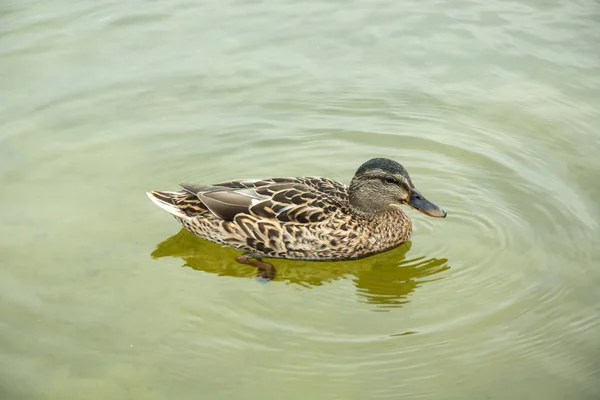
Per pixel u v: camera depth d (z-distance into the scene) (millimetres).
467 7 18281
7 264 11844
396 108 15508
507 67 16391
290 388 9695
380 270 12039
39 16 17875
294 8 18328
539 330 10516
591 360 10016
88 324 10773
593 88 15734
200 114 15336
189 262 12117
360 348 10305
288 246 12070
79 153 14312
